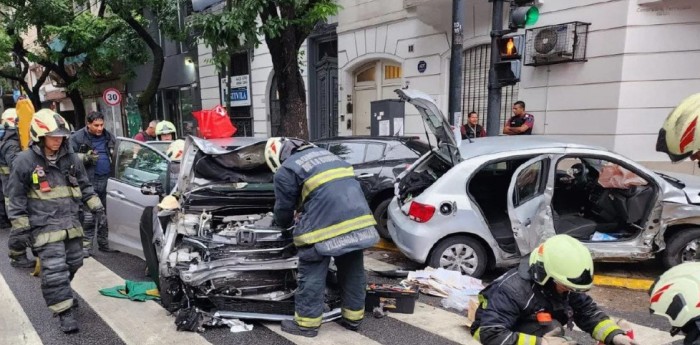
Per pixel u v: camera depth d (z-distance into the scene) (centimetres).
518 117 807
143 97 1391
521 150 456
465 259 469
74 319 373
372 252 589
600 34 746
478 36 919
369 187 627
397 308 404
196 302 397
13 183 350
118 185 541
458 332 369
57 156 371
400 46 1046
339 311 393
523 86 859
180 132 1861
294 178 343
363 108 1195
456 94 655
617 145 743
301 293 358
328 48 1282
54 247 363
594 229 455
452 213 456
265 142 411
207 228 409
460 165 462
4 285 478
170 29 1327
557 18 799
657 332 358
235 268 363
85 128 623
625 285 452
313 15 723
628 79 727
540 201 437
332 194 335
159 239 407
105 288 465
